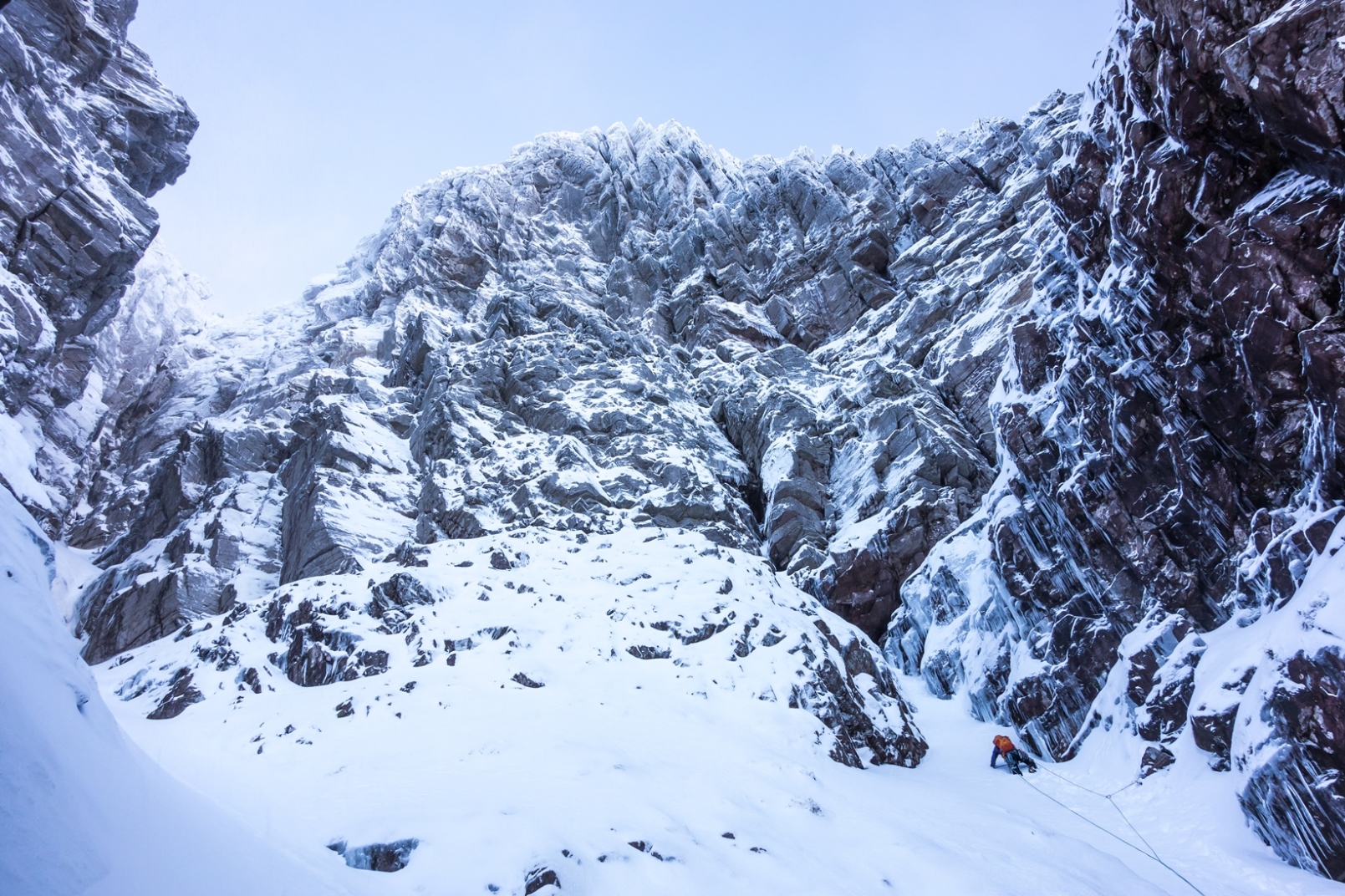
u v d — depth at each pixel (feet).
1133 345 48.03
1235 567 41.60
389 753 31.76
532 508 83.46
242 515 99.09
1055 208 55.83
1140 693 44.09
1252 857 31.24
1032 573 58.49
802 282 148.66
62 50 106.63
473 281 159.53
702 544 65.92
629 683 43.57
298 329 173.17
